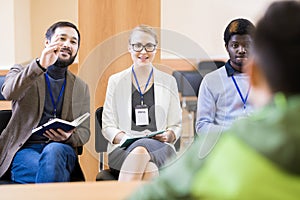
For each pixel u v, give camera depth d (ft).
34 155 7.54
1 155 7.71
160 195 2.17
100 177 6.90
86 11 9.27
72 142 7.49
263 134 2.03
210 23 16.51
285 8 2.17
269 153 1.96
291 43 2.12
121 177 6.54
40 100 7.69
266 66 2.16
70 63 7.79
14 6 15.34
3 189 4.22
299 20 2.13
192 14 16.58
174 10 16.58
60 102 7.76
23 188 4.25
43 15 16.80
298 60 2.10
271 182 1.94
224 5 16.43
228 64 7.82
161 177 2.27
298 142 1.94
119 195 3.96
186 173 2.17
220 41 16.51
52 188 4.24
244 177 1.98
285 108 2.09
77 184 4.42
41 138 7.79
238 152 2.04
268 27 2.17
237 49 7.66
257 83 2.23
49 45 7.61
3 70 15.25
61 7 16.80
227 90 7.52
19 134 7.71
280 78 2.13
